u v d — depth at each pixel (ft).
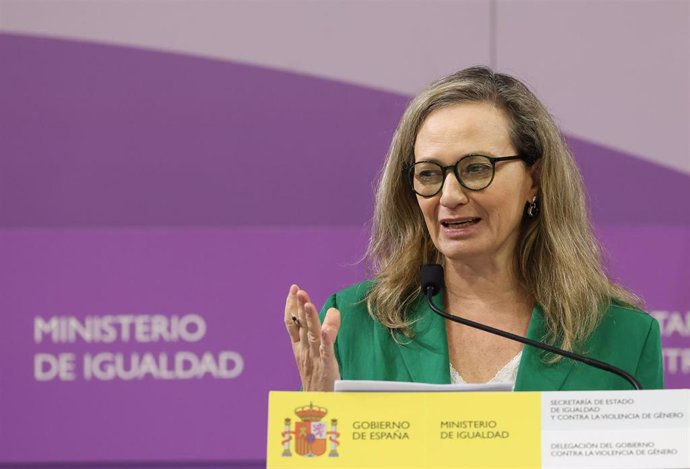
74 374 28.55
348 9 28.99
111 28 28.78
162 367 28.66
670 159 28.73
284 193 28.94
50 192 28.63
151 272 28.73
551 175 18.45
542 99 28.91
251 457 28.68
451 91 17.87
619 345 18.33
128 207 28.73
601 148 28.84
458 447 13.70
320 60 28.99
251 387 28.73
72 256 28.58
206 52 28.91
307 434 13.83
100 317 28.58
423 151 17.60
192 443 28.63
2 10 28.71
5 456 28.32
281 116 28.99
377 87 29.01
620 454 13.55
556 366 17.87
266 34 28.99
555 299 18.43
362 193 28.94
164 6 28.89
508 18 28.99
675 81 28.78
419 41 28.99
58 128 28.68
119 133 28.73
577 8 28.99
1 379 28.40
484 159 17.29
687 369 28.53
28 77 28.68
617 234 28.66
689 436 13.55
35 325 28.50
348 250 28.86
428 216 17.72
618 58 28.89
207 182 28.84
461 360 18.34
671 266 28.58
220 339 28.76
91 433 28.50
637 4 28.91
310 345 15.96
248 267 28.86
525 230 18.92
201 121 28.89
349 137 28.99
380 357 18.45
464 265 18.53
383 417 13.83
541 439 13.67
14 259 28.53
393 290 18.89
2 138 28.60
